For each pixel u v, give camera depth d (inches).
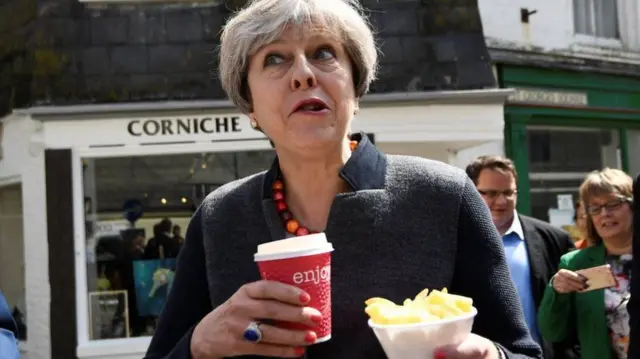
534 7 326.0
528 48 321.7
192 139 234.8
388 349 50.8
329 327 54.9
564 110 329.1
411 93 239.1
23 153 246.7
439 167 65.9
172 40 242.7
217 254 66.0
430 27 251.0
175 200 240.4
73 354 229.9
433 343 49.4
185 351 57.1
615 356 133.5
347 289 59.9
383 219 61.4
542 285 150.9
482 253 61.8
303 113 59.9
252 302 52.5
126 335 236.7
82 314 232.4
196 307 68.7
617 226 136.8
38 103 233.5
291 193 66.6
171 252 240.1
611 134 352.8
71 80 235.3
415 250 61.0
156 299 238.8
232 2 246.7
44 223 242.2
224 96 238.7
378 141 239.9
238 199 68.3
